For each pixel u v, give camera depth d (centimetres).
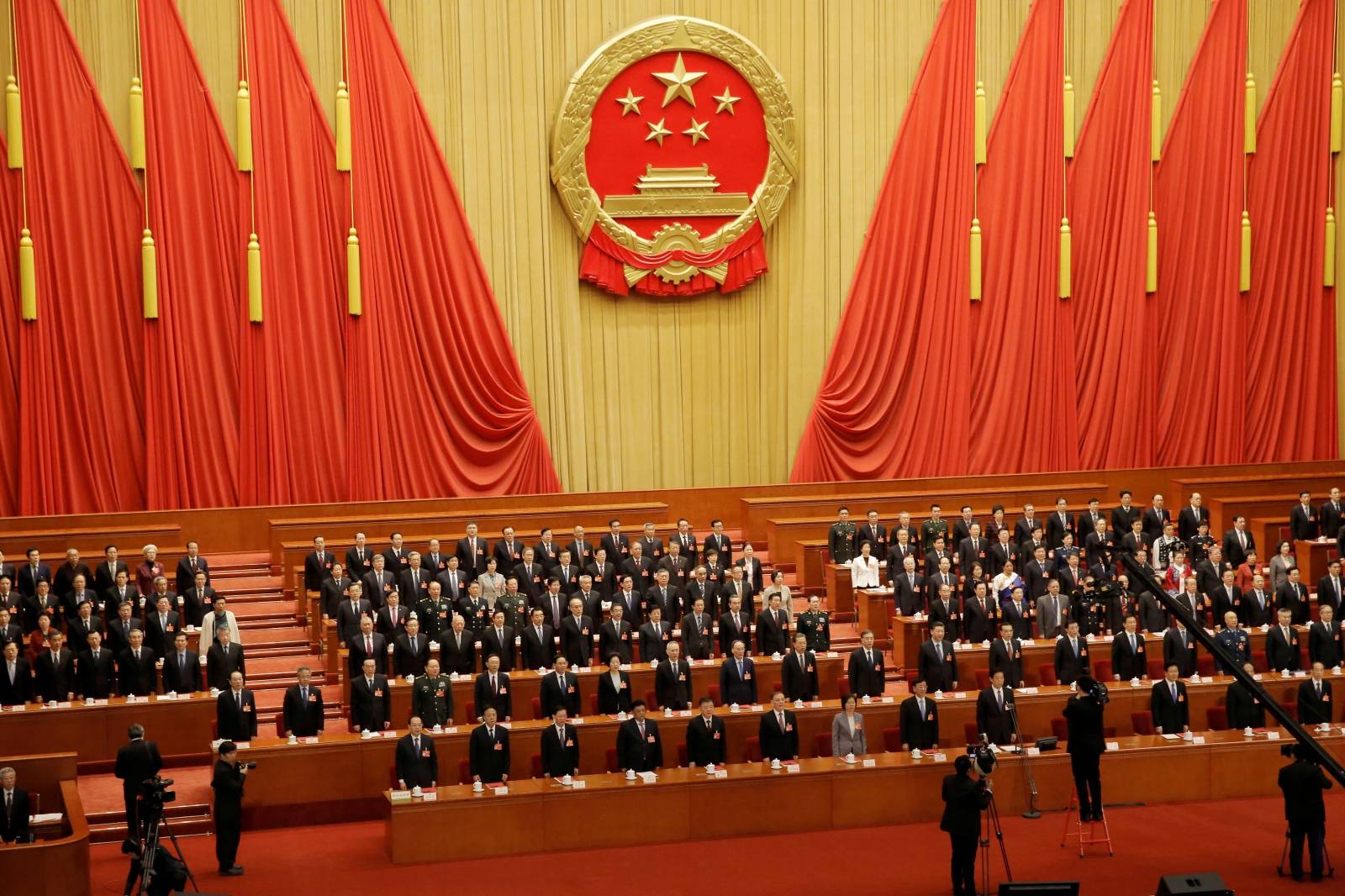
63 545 2069
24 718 1614
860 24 2414
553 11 2317
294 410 2223
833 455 2433
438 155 2264
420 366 2278
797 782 1531
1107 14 2478
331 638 1830
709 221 2394
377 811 1577
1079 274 2497
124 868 1427
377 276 2250
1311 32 2536
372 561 1988
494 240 2302
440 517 2227
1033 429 2488
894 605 1953
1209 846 1474
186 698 1662
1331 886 1370
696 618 1802
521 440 2320
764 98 2386
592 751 1616
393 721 1673
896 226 2433
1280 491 2512
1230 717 1678
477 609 1802
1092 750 1476
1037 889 1131
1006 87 2448
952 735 1694
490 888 1370
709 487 2409
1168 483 2508
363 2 2225
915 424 2458
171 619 1769
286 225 2203
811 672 1694
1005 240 2461
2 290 2092
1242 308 2544
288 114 2197
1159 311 2525
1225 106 2517
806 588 2173
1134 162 2492
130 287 2147
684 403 2411
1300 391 2562
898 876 1402
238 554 2173
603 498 2341
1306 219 2548
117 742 1642
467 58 2278
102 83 2130
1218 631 1791
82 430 2127
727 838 1515
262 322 2195
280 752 1544
